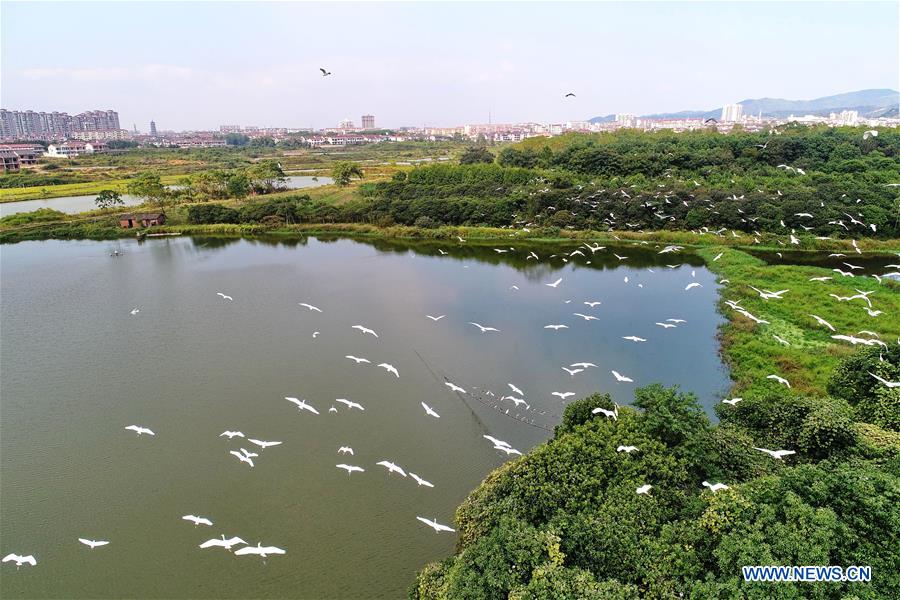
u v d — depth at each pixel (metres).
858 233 90.62
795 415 32.69
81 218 127.88
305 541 34.47
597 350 57.59
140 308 73.44
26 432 46.03
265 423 46.44
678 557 23.88
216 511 37.09
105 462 42.22
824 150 125.62
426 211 115.31
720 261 84.06
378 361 56.62
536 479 29.02
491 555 24.22
